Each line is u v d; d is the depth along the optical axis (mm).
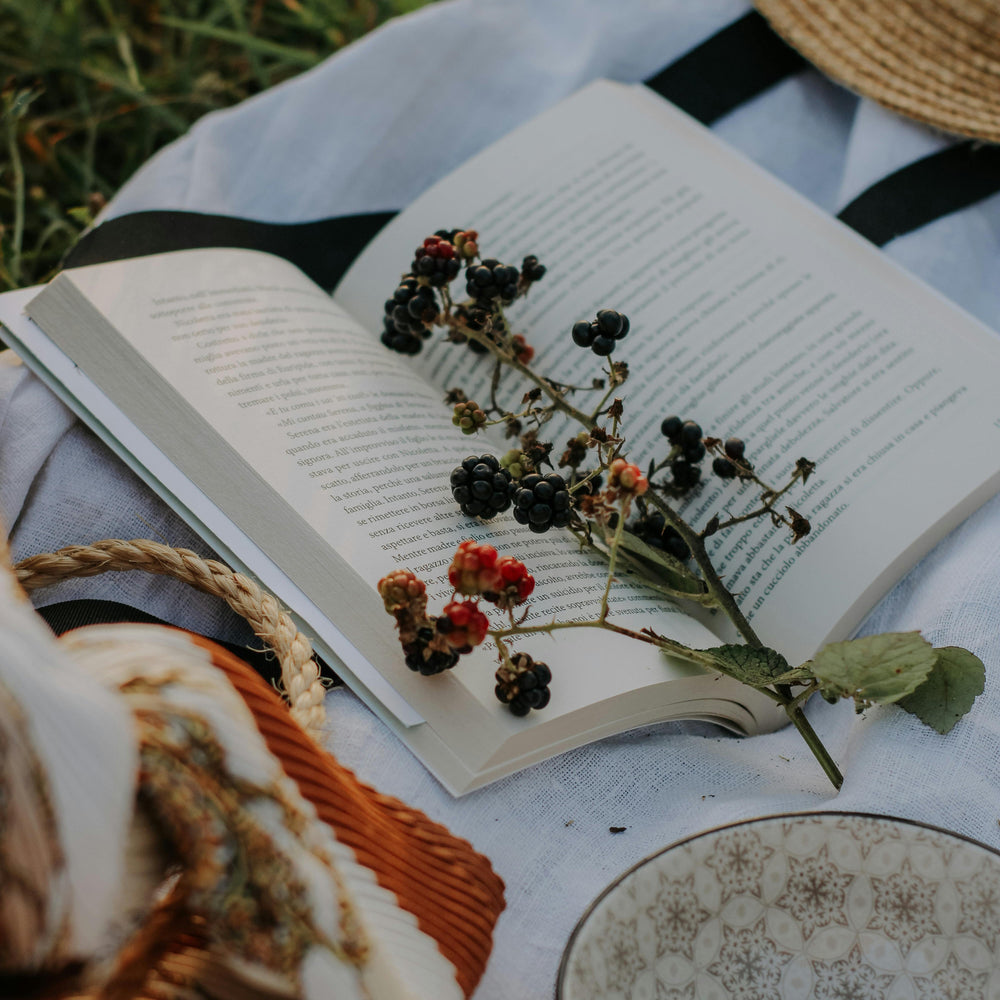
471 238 589
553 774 538
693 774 548
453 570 493
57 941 398
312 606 536
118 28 914
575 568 568
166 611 576
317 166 725
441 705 516
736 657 520
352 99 730
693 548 556
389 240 685
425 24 740
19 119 835
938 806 523
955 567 572
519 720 511
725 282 640
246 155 720
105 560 542
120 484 588
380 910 459
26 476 582
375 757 528
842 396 603
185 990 433
